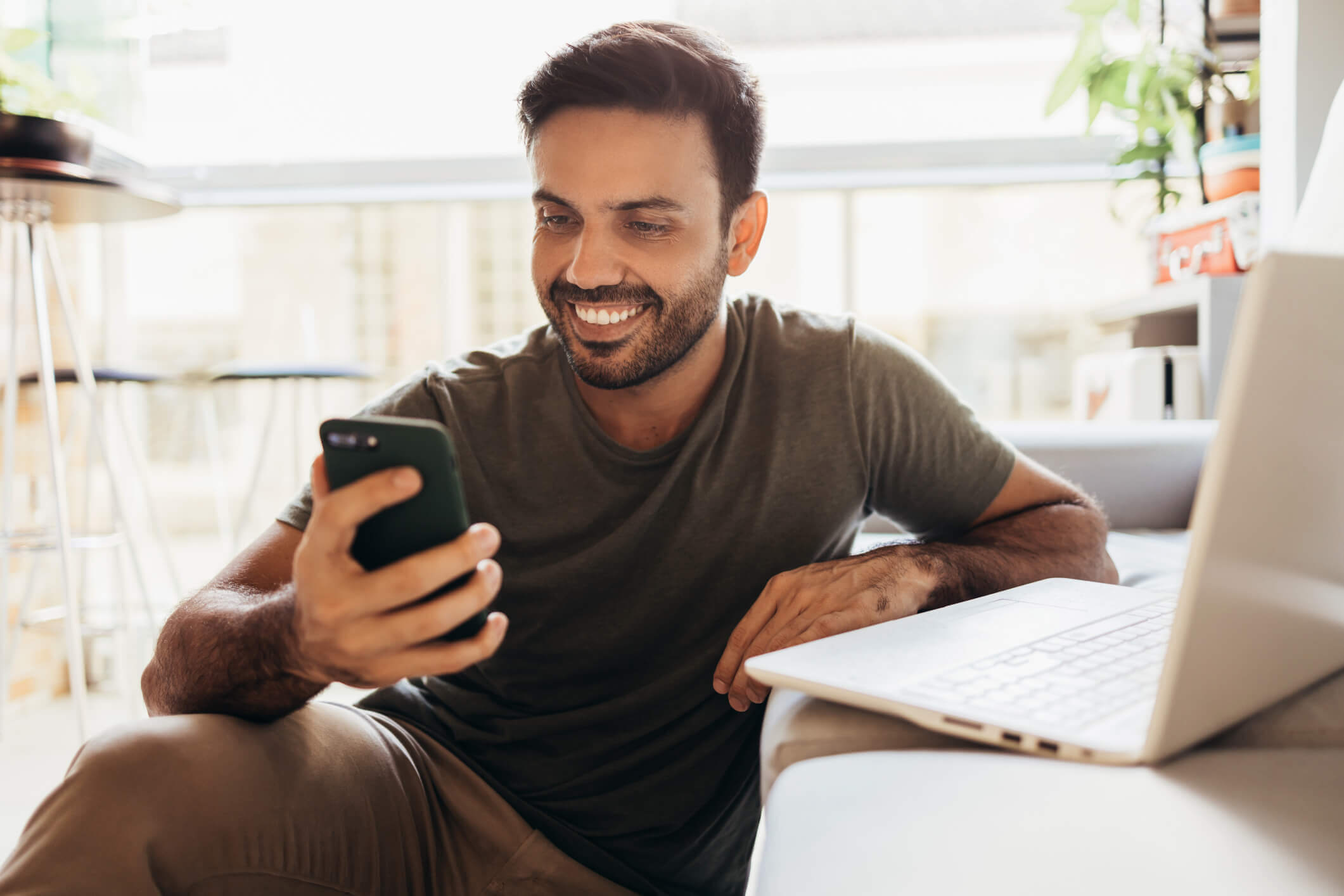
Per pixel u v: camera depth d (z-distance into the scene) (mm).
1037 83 3025
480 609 540
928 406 974
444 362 1018
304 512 847
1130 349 2283
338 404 3498
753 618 774
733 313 985
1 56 1858
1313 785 441
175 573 2457
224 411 3396
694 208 831
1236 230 1799
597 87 794
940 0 3072
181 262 3338
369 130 3041
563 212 831
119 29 2932
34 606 2543
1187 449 1542
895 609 746
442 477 513
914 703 500
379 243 3469
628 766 895
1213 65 2064
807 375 952
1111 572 960
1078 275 3172
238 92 3070
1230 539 419
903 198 3178
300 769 676
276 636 620
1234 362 394
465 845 841
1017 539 936
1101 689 525
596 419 928
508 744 911
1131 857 380
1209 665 445
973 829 410
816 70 3088
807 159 2795
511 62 2979
